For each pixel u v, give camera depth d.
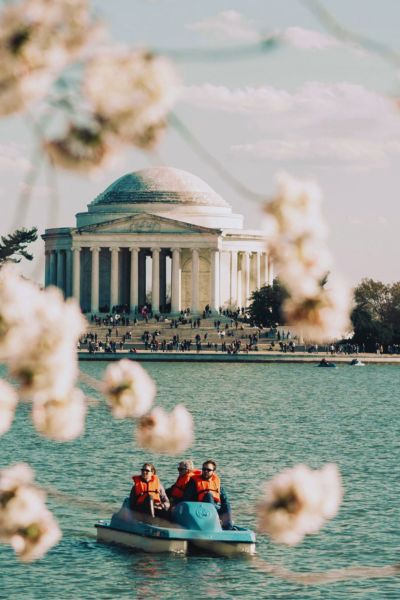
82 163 13.30
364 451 142.00
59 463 122.50
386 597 62.19
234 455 135.38
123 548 74.88
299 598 62.47
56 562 70.62
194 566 70.31
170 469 119.12
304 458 133.75
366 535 79.88
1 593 63.19
